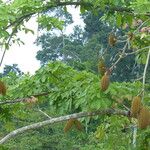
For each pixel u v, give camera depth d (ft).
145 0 28.45
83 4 35.24
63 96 28.37
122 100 25.35
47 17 37.86
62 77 31.83
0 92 28.73
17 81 35.94
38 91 33.01
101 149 40.57
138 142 31.68
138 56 35.37
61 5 34.40
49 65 32.37
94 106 24.82
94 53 114.62
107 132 38.27
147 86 27.73
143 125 20.84
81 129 25.08
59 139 79.25
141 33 31.27
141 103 21.35
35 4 32.45
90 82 26.53
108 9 35.35
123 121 33.73
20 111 40.19
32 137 76.33
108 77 23.15
